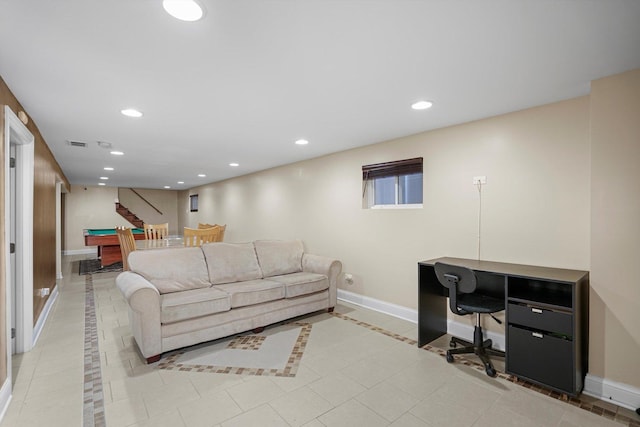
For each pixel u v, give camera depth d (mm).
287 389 2164
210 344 2898
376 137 3578
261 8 1326
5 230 2033
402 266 3586
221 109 2633
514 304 2264
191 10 1339
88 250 9695
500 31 1512
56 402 1999
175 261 3188
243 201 6812
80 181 8227
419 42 1615
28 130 2645
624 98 1966
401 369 2445
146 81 2078
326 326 3361
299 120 2949
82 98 2365
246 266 3621
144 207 11430
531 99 2412
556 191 2477
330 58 1784
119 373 2371
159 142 3799
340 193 4348
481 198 2906
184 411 1919
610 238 2027
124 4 1294
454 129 3102
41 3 1281
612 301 2025
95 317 3641
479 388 2184
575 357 2000
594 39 1580
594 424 1808
